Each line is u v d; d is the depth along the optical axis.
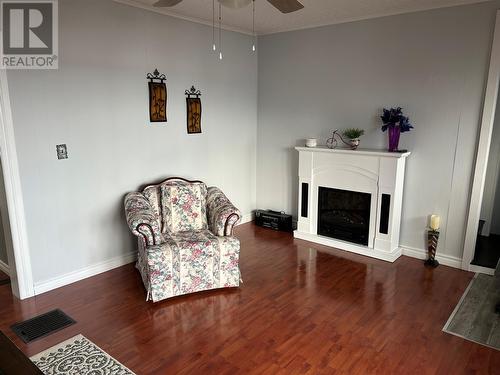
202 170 4.48
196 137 4.33
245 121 4.96
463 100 3.53
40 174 3.07
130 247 3.85
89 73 3.27
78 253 3.43
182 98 4.09
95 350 2.44
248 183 5.20
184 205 3.55
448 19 3.50
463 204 3.67
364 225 4.12
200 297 3.14
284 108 4.84
